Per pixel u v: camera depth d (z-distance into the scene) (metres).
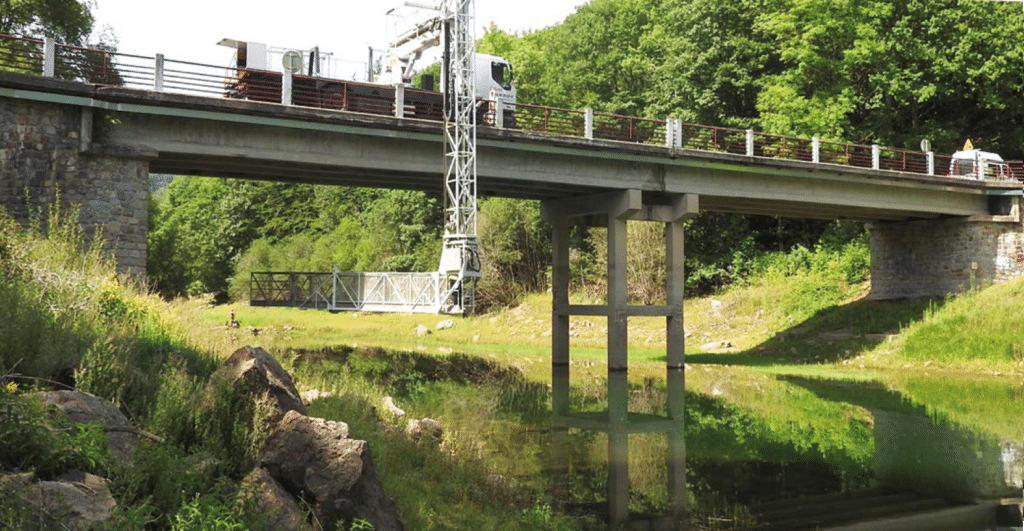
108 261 18.67
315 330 55.53
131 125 23.70
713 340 46.19
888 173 37.91
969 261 42.06
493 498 12.97
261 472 8.71
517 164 30.92
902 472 16.77
